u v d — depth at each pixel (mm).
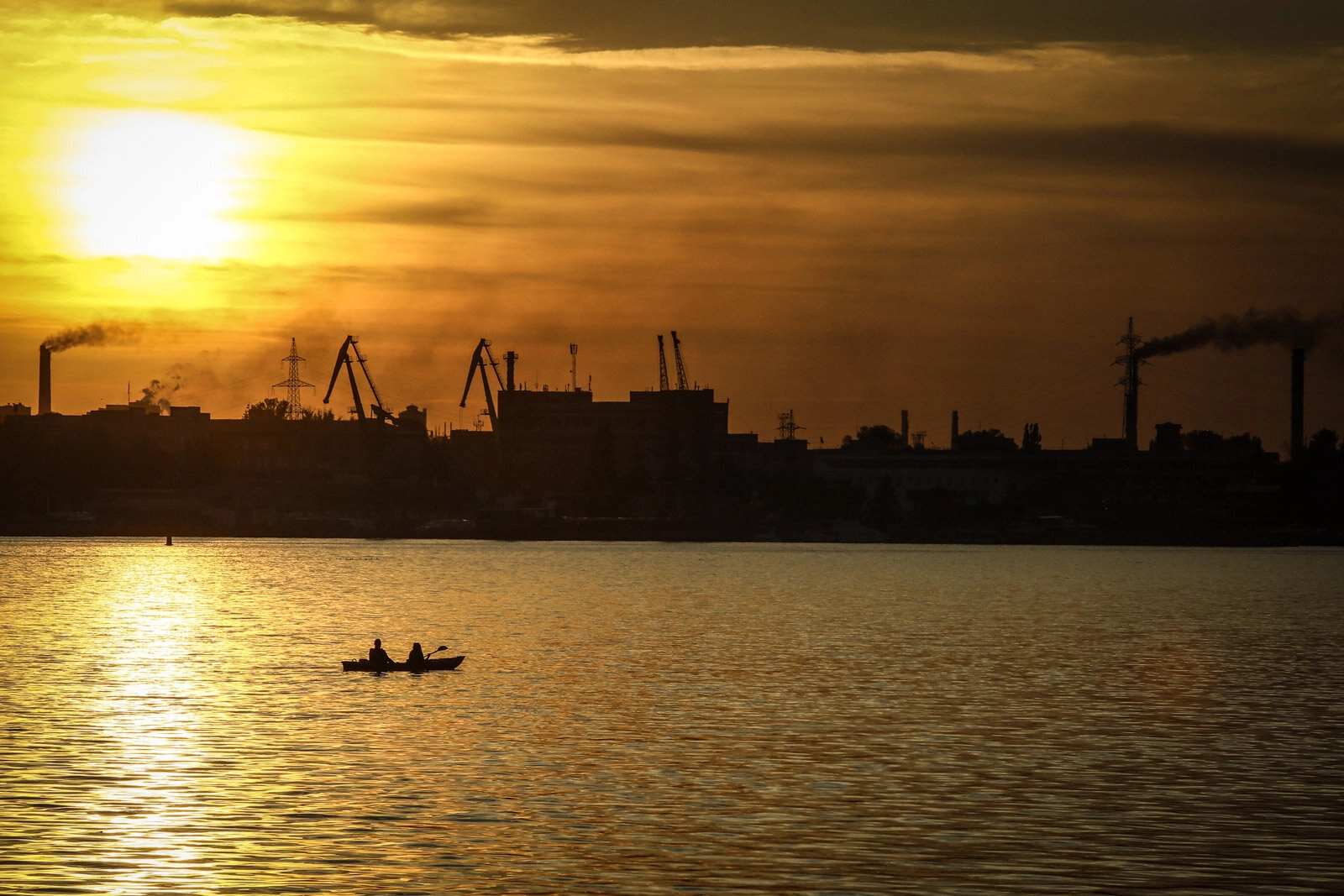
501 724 77062
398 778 62938
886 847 52562
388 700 85250
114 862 50094
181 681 93562
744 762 67062
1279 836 54344
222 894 46906
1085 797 60281
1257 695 90625
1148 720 80000
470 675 97812
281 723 76750
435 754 68438
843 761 67375
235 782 61969
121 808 57219
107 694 87312
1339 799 60156
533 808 57875
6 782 61531
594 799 59438
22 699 85188
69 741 71125
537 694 88312
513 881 48438
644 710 82062
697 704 84938
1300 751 70625
